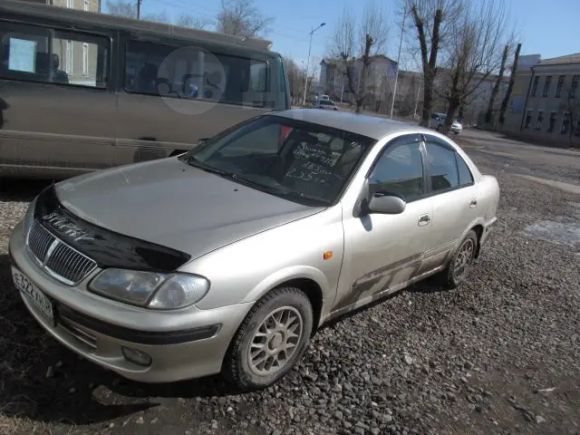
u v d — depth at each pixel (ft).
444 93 90.43
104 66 19.38
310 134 13.20
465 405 10.89
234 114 21.67
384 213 11.51
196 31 20.94
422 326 14.16
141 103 19.99
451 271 16.43
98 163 19.84
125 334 8.26
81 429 8.50
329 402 10.17
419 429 9.80
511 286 18.48
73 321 8.68
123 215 9.61
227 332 9.00
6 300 11.61
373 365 11.70
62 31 18.67
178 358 8.59
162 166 12.89
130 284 8.38
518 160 77.36
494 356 13.21
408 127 14.38
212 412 9.34
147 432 8.64
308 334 10.75
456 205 15.19
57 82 18.78
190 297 8.47
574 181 56.18
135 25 19.81
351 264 11.37
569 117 176.76
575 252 24.63
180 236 9.06
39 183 21.89
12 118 18.34
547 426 10.71
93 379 9.70
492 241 24.21
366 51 133.90
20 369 9.64
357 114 15.29
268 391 10.18
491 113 212.02
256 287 9.18
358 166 12.01
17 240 10.20
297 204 11.04
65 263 8.92
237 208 10.41
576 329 15.72
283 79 22.75
